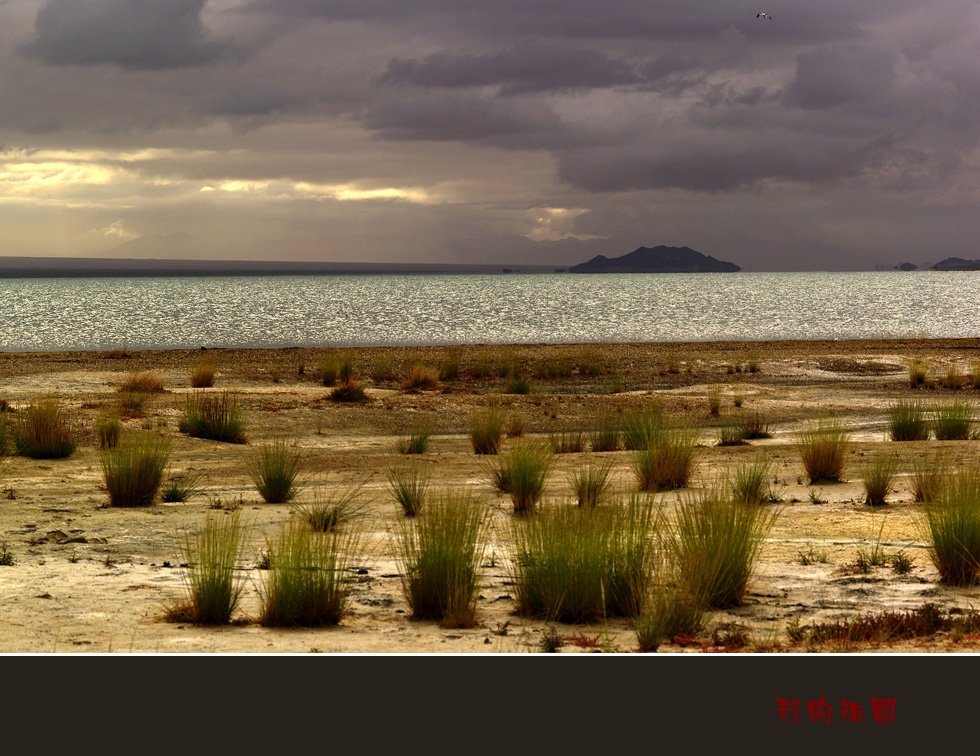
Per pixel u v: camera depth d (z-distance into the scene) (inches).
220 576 342.0
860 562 433.4
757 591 390.9
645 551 387.9
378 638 321.1
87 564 427.5
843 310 4338.1
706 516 397.7
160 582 394.3
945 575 406.3
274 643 310.2
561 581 352.8
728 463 740.0
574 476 643.5
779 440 928.9
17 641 303.6
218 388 1259.8
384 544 476.4
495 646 310.2
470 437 896.9
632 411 941.2
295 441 901.8
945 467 642.2
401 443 868.0
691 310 4365.2
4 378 1294.3
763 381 1456.7
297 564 343.6
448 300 5654.5
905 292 7007.9
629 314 4023.1
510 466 626.2
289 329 3120.1
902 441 890.7
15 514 541.0
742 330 3024.1
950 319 3619.6
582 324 3353.8
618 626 342.6
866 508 577.6
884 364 1642.5
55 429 754.8
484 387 1390.3
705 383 1433.3
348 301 5502.0
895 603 370.0
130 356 1774.1
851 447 835.4
